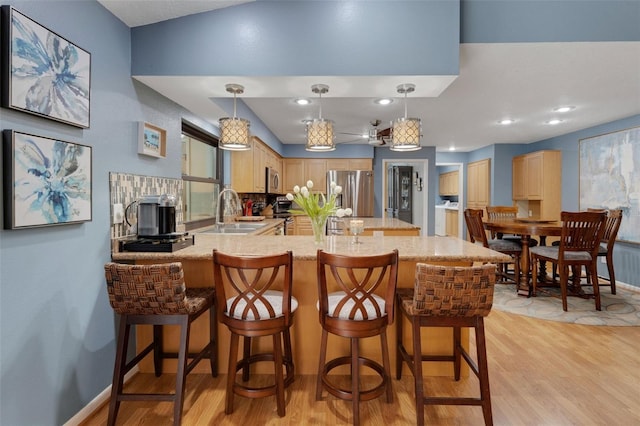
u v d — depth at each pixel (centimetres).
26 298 141
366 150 647
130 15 198
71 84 158
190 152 345
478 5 222
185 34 209
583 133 501
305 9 209
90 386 179
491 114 421
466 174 757
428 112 411
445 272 155
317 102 375
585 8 220
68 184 158
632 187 417
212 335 213
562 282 341
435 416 178
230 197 423
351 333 164
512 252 416
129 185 212
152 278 160
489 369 225
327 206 234
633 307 346
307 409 183
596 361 236
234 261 164
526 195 600
